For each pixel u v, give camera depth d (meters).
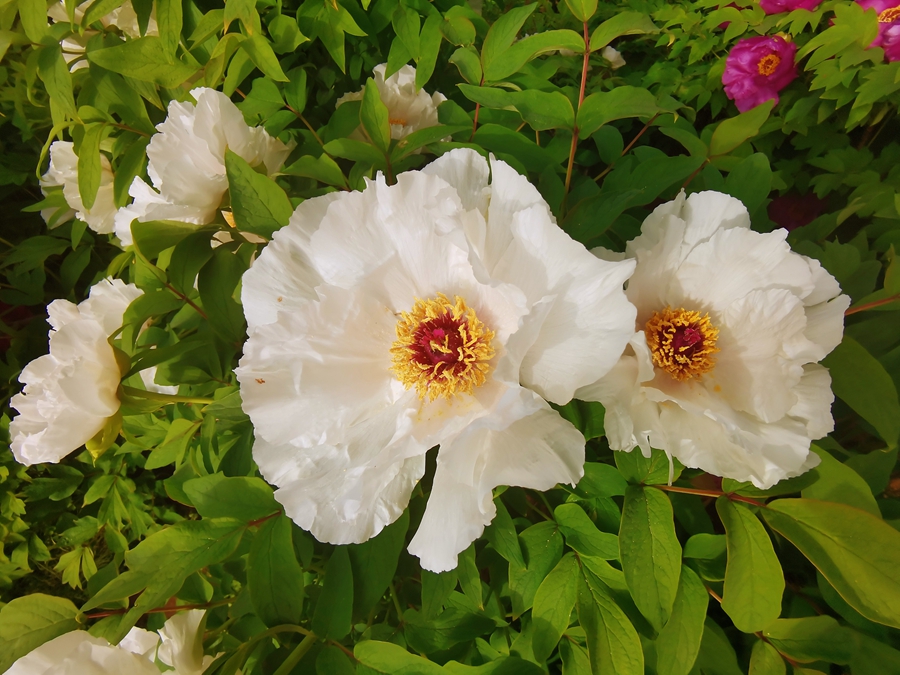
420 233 0.34
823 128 0.73
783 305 0.34
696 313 0.36
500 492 0.39
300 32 0.49
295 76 0.51
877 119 0.69
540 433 0.33
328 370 0.35
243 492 0.39
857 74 0.63
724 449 0.33
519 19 0.41
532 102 0.40
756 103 0.73
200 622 0.41
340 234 0.35
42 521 0.86
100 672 0.37
